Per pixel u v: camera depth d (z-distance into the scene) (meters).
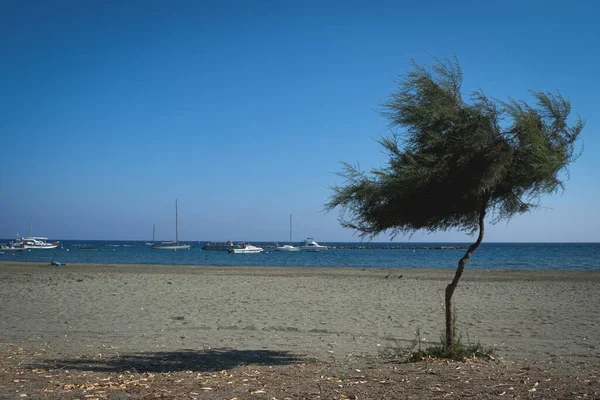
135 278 28.31
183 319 14.11
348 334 11.91
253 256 88.62
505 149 7.41
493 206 8.02
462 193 7.44
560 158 7.31
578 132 7.62
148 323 13.41
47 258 75.69
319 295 20.27
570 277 32.38
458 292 21.81
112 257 81.12
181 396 5.84
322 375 7.08
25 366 7.97
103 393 6.00
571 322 13.62
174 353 9.55
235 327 12.83
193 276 30.67
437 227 8.16
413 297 19.72
